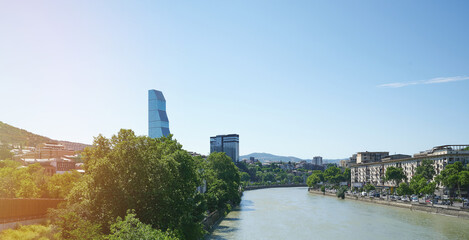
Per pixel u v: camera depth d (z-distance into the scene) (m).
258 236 89.25
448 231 93.50
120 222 39.28
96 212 52.09
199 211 79.94
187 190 67.38
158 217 54.69
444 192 156.62
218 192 123.06
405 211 136.38
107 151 58.62
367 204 168.75
